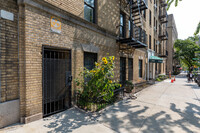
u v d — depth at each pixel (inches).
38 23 149.0
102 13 259.1
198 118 159.0
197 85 442.9
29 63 140.2
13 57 134.2
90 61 243.0
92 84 179.6
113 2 296.4
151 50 600.1
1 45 125.1
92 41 234.7
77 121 147.9
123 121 149.3
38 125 135.3
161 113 175.0
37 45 148.4
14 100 134.3
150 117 161.2
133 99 247.6
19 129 125.6
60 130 125.8
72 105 195.8
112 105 208.8
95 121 148.5
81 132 123.0
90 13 242.2
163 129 130.8
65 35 183.3
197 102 229.1
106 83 168.6
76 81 185.3
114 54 300.7
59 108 196.7
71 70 192.5
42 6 150.3
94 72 179.6
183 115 168.1
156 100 241.1
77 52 203.6
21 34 136.9
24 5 137.3
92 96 182.1
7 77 129.8
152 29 611.5
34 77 145.6
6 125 128.7
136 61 431.5
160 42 834.2
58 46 173.0
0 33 124.2
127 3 349.1
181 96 274.1
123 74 358.9
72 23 195.0
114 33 293.0
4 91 128.2
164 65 983.0
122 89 266.1
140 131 126.4
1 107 124.3
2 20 125.7
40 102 152.4
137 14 386.6
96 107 194.2
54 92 173.6
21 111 138.1
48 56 187.0
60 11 170.7
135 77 421.7
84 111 178.7
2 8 126.0
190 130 129.0
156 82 539.2
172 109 191.3
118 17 316.2
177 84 471.8
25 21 136.4
